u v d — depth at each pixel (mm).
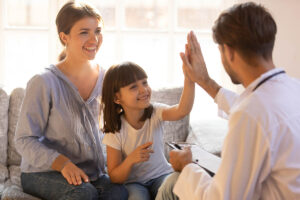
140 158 1628
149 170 1809
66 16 1754
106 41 2969
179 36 3027
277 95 1073
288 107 1059
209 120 2463
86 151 1827
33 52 2939
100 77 1916
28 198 1662
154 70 3072
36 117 1742
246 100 1085
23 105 1736
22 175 1802
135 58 3041
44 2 2889
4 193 1728
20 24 2898
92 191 1608
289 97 1079
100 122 1924
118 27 2963
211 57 3033
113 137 1771
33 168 1771
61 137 1788
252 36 1082
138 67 1748
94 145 1858
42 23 2912
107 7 2930
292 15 2980
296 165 1038
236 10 1122
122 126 1788
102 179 1839
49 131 1799
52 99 1759
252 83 1115
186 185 1252
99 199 1695
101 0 2914
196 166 1293
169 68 3070
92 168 1867
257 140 1036
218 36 1145
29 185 1735
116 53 2992
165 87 2305
